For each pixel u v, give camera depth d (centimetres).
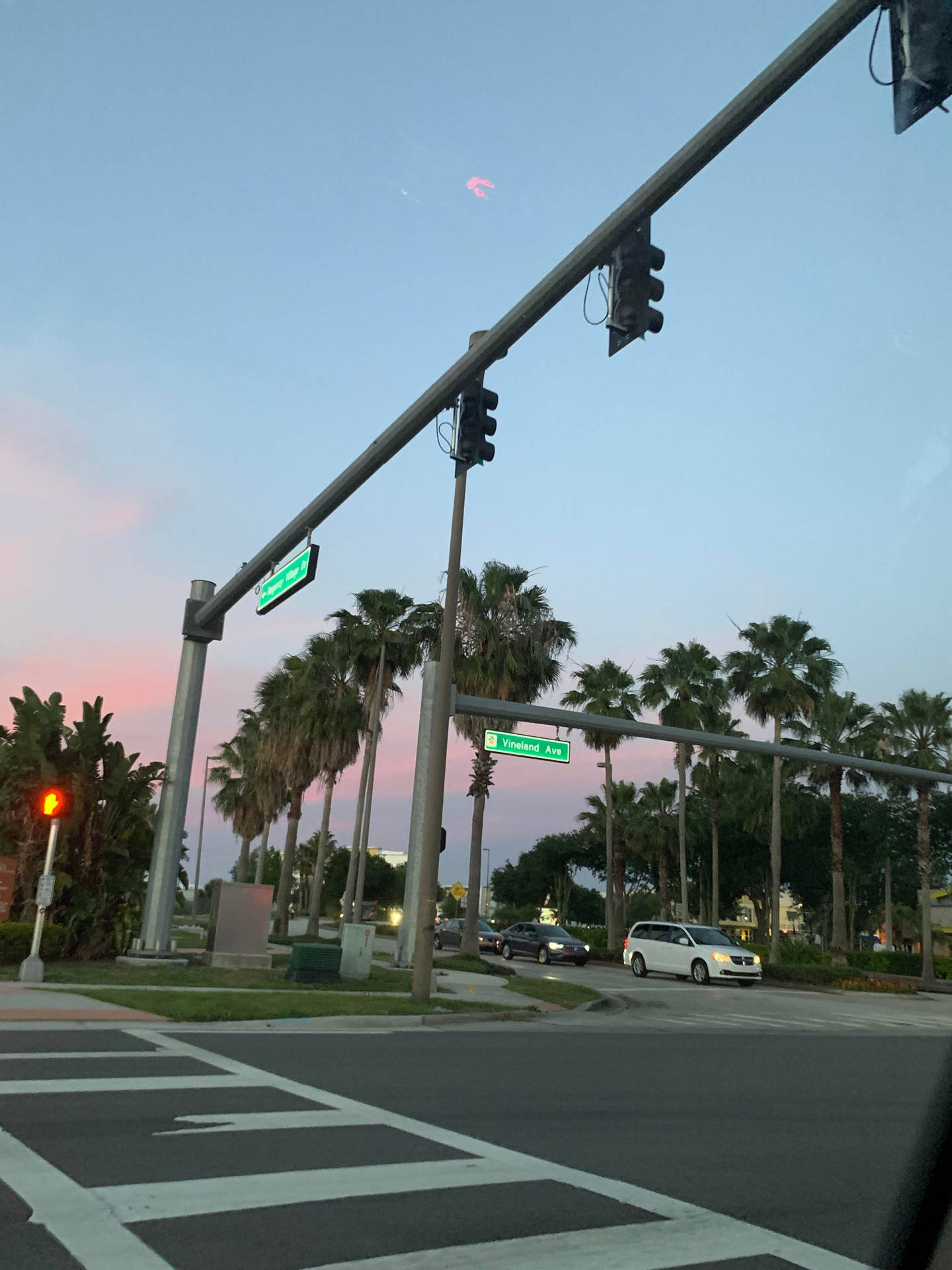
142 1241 447
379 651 3725
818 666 4278
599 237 819
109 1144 609
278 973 1884
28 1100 721
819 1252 480
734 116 708
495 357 970
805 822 5894
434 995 1759
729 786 5619
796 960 4488
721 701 4875
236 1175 558
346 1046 1122
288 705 4284
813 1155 694
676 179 759
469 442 1031
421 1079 920
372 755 3572
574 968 3641
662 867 6353
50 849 1552
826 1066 1201
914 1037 1766
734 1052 1316
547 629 3384
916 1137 763
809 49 657
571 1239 480
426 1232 479
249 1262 428
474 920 3297
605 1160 646
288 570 1420
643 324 802
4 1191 511
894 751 4609
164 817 1919
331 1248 450
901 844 6128
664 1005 2189
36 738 1886
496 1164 615
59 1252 428
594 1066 1081
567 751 2175
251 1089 809
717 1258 464
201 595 1962
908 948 8844
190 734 1950
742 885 7006
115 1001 1340
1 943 1766
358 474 1234
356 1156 613
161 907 1898
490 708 2031
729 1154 685
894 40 616
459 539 1852
